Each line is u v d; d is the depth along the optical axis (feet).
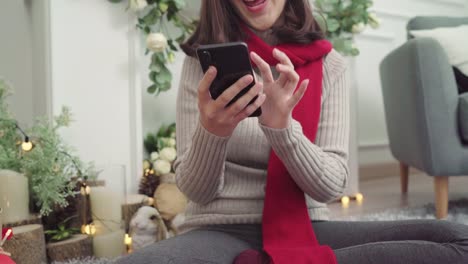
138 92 5.70
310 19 3.13
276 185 2.64
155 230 4.75
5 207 4.14
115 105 5.55
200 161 2.40
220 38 2.94
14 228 4.10
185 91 2.90
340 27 7.02
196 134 2.35
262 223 2.59
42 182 4.27
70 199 4.74
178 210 5.26
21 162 4.37
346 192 7.45
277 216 2.57
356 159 7.54
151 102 6.95
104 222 4.64
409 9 10.17
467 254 2.07
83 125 5.34
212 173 2.45
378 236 2.48
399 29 10.02
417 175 10.37
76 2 5.26
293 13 3.13
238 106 2.12
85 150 5.35
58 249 4.37
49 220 4.68
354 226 2.65
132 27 5.64
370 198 7.57
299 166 2.44
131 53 5.65
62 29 5.18
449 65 5.77
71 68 5.25
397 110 6.88
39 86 5.35
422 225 2.37
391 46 9.95
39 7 5.24
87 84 5.36
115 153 5.56
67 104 5.23
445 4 10.85
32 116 5.56
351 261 2.15
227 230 2.65
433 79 5.73
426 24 7.44
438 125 5.70
